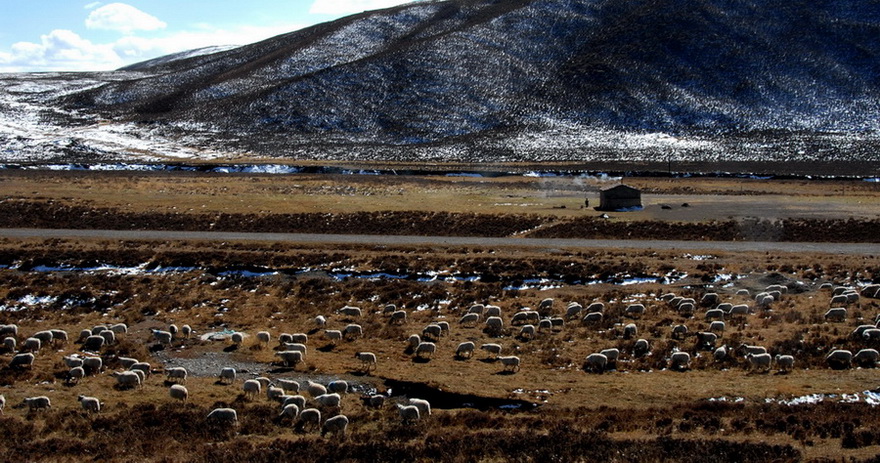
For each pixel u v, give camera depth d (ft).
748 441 78.59
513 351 115.96
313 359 111.86
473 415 87.40
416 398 94.07
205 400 92.79
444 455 75.20
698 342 117.91
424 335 123.85
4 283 163.32
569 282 167.63
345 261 184.96
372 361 109.09
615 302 149.07
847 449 76.48
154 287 162.40
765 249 201.05
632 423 85.15
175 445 77.82
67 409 87.71
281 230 230.48
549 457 74.69
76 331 128.16
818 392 95.35
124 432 80.74
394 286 161.89
